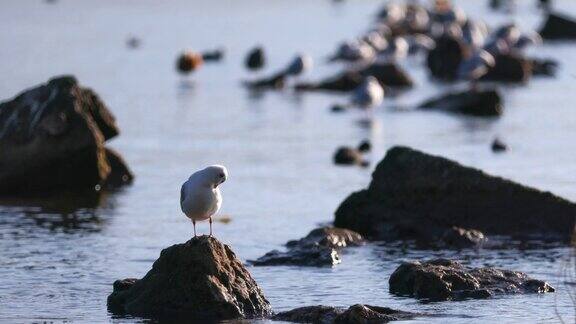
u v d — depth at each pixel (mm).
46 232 21672
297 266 19047
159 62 54469
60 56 55344
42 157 25625
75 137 25859
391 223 21594
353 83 46406
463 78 48031
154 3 84250
